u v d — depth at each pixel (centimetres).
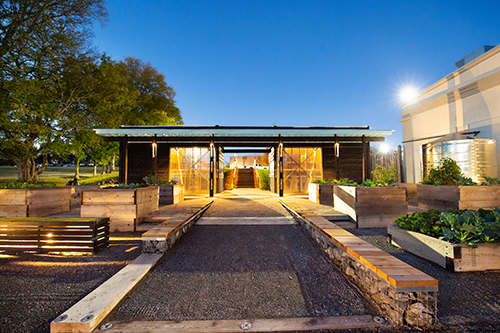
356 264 323
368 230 567
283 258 418
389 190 596
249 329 232
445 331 225
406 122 1132
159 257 403
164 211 689
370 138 1127
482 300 273
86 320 224
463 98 866
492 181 607
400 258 397
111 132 1062
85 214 582
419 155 1035
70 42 1312
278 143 1222
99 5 1377
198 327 234
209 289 315
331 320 246
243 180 2072
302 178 1320
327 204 819
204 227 583
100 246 453
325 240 437
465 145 788
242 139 1172
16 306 269
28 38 1183
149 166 1277
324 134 1089
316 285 326
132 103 1795
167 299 289
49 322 241
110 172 2673
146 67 2706
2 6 1143
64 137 1501
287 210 767
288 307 274
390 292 246
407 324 232
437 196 626
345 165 1274
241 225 595
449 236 351
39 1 1200
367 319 247
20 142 1257
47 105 1324
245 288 319
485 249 342
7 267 377
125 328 231
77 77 1430
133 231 577
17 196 603
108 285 302
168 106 2853
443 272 340
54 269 370
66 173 2872
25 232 441
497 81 757
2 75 1126
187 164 1343
